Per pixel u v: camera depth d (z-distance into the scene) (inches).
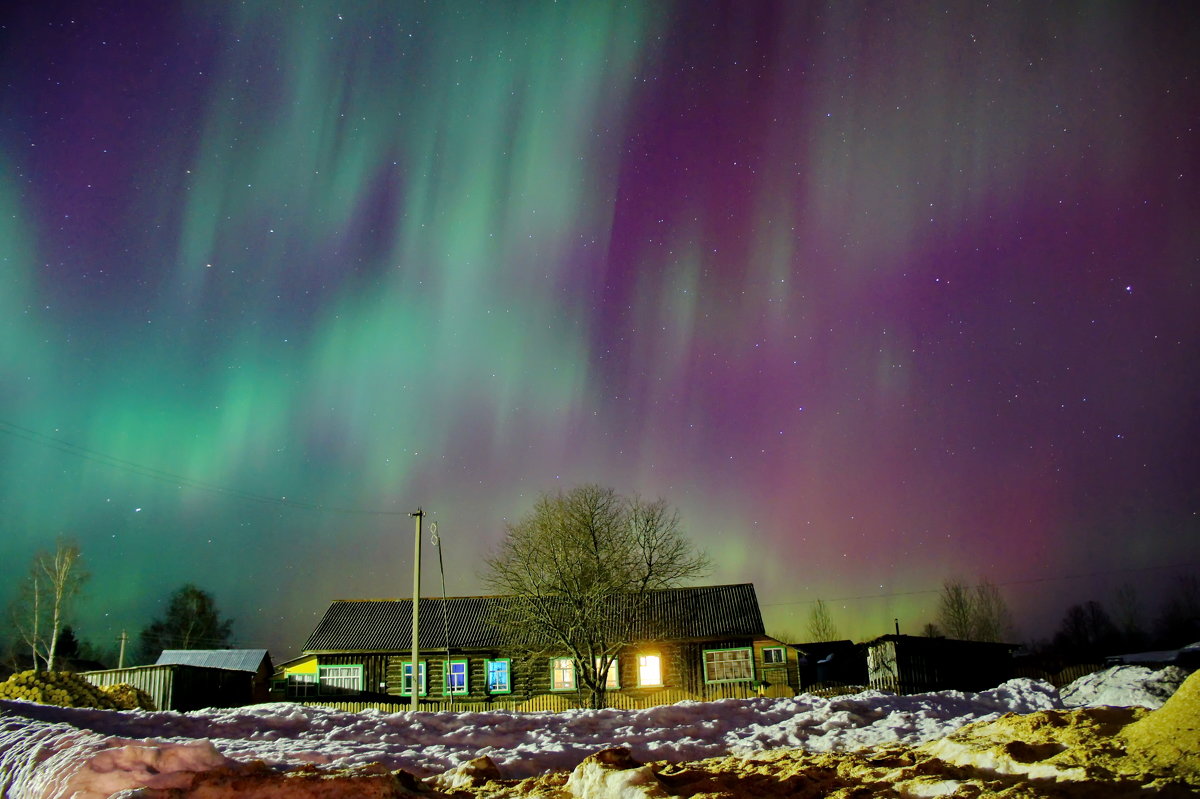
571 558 1320.1
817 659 2062.0
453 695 1550.2
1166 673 484.7
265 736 502.0
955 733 263.6
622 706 1424.7
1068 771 195.6
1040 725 239.6
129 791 243.8
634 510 1368.1
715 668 1517.0
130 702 901.8
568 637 1321.4
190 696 1032.8
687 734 484.7
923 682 1346.0
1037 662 1419.8
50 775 278.5
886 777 224.1
